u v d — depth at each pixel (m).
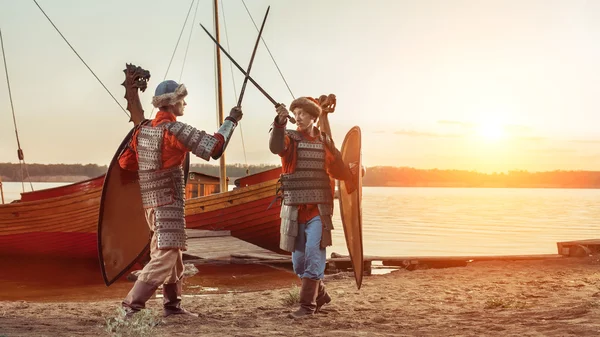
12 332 4.23
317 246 5.39
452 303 6.26
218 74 22.55
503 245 27.22
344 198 5.74
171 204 4.92
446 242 28.80
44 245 16.67
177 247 4.89
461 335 4.20
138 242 5.27
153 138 4.91
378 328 4.66
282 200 5.52
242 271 11.72
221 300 6.77
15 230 16.25
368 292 7.28
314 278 5.39
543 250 24.61
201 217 18.45
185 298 7.00
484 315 5.15
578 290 6.86
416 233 35.22
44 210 16.27
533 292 6.88
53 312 5.75
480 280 8.38
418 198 142.50
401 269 11.51
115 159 5.14
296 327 4.75
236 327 4.73
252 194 18.17
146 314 4.56
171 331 4.46
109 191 5.14
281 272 11.57
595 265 10.20
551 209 82.06
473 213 67.19
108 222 5.14
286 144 5.45
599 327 4.10
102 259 5.11
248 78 5.34
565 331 4.05
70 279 11.52
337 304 6.23
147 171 4.93
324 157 5.50
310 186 5.43
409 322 4.95
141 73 5.52
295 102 5.53
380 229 38.81
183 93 5.04
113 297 8.84
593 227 42.56
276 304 6.40
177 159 4.97
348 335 4.26
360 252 5.46
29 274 12.57
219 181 22.78
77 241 16.30
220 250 14.02
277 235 18.55
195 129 4.91
